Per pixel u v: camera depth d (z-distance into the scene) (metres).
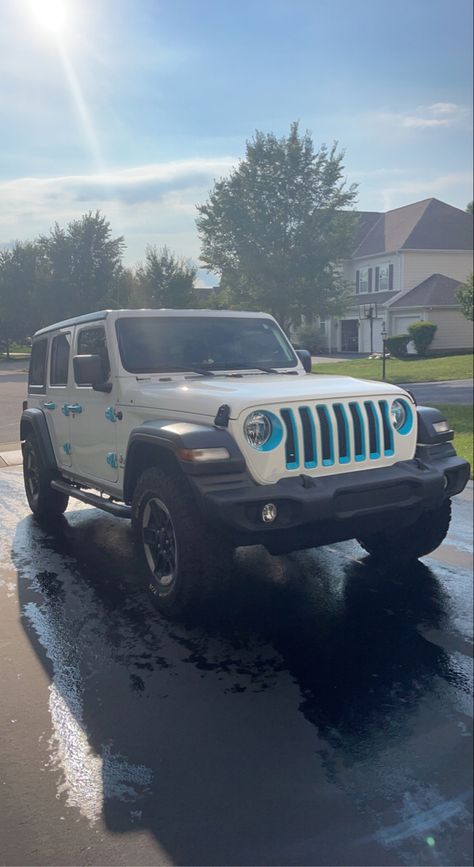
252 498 3.85
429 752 3.07
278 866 2.43
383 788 2.83
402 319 33.97
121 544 6.08
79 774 2.88
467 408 13.66
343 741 3.14
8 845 2.49
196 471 3.90
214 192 14.59
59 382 6.25
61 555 5.77
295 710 3.39
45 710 3.37
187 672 3.77
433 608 4.62
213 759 3.00
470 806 2.74
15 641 4.13
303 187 17.03
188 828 2.59
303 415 4.20
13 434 7.17
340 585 5.07
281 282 15.80
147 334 5.36
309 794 2.79
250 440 4.04
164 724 3.26
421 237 35.09
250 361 5.79
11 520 6.88
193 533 4.12
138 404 4.82
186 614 4.33
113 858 2.44
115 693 3.54
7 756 3.00
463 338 33.12
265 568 5.45
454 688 3.61
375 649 4.04
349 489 4.11
